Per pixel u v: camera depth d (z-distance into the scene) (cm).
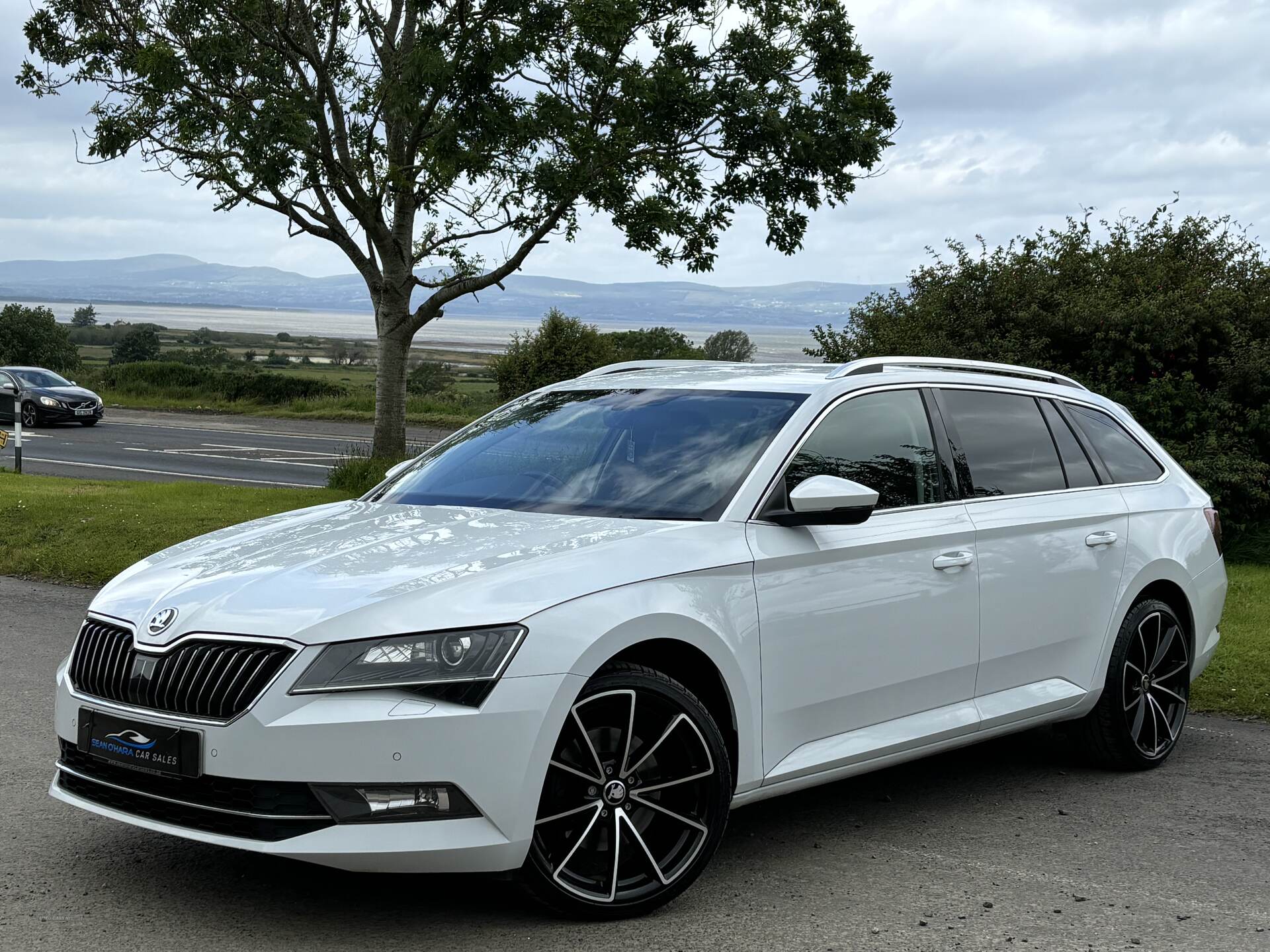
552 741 356
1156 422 1255
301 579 378
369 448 2734
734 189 1686
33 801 481
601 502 442
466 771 344
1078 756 570
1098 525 549
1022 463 533
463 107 1493
